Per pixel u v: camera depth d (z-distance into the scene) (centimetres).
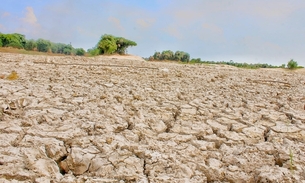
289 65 3019
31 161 263
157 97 573
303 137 372
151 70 1220
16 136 313
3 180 230
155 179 250
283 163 296
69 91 565
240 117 448
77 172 275
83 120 385
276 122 433
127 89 643
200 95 634
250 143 353
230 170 276
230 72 1505
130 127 392
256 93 746
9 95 477
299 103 608
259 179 262
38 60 1302
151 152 300
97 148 303
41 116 387
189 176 262
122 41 3716
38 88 563
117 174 257
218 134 379
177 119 434
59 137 319
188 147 323
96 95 541
